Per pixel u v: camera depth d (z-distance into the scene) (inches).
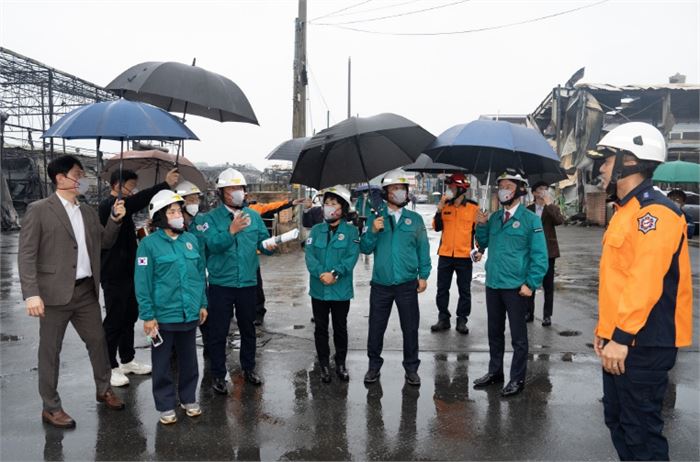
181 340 159.5
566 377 191.3
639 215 103.3
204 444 143.2
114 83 173.6
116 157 210.8
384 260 184.1
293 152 312.8
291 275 407.2
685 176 386.6
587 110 781.3
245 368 187.2
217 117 198.8
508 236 177.9
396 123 169.9
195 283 159.6
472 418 158.2
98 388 164.6
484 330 254.7
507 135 170.6
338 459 135.4
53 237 149.4
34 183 861.2
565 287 359.3
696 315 276.5
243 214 169.9
